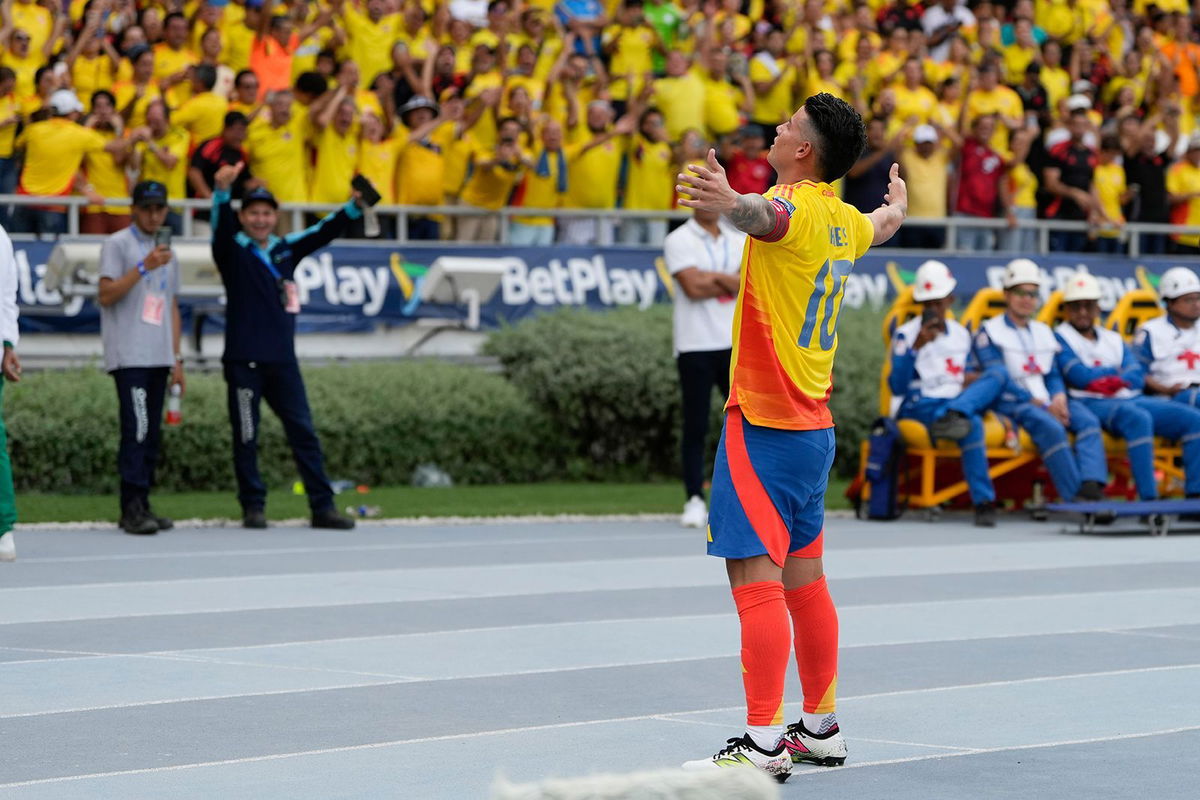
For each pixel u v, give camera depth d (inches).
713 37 1159.0
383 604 526.3
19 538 693.9
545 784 229.8
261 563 622.5
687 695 389.7
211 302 949.8
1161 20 1430.9
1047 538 751.1
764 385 315.6
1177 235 1294.3
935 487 850.1
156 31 1044.5
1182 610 535.2
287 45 1074.7
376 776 309.7
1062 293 852.6
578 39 1167.6
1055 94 1317.7
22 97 992.9
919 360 811.4
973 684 409.7
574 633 475.5
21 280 920.9
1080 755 333.1
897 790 304.2
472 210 1047.0
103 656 433.1
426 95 1072.2
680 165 1088.2
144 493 722.2
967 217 1216.2
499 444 966.4
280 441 895.1
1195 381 848.9
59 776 308.0
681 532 747.4
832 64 1194.0
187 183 997.8
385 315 1008.9
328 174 1016.9
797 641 328.5
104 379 880.9
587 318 1006.4
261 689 392.5
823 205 318.3
